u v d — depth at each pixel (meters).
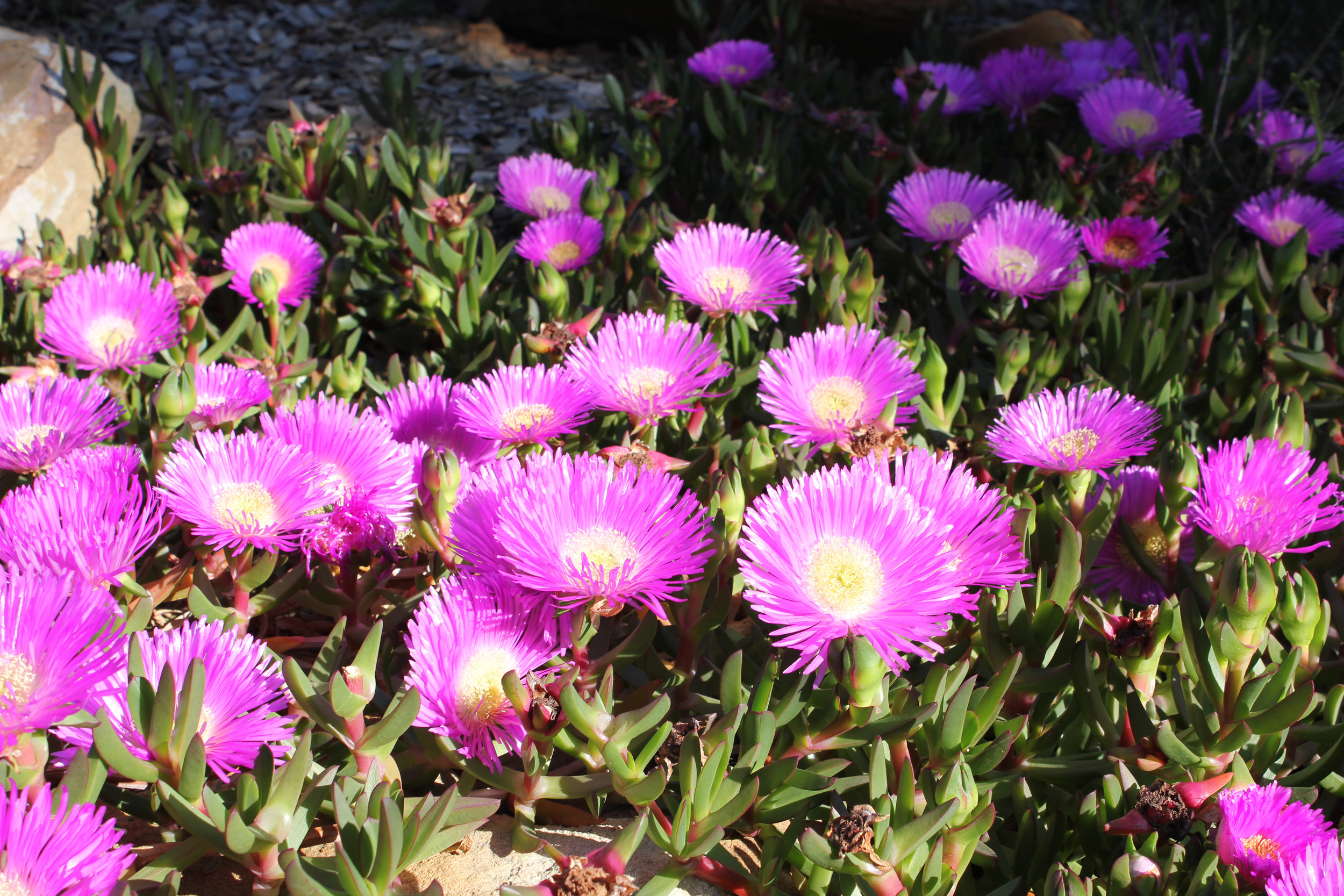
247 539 0.43
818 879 0.39
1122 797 0.40
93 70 0.81
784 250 0.55
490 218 0.83
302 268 0.65
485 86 1.08
